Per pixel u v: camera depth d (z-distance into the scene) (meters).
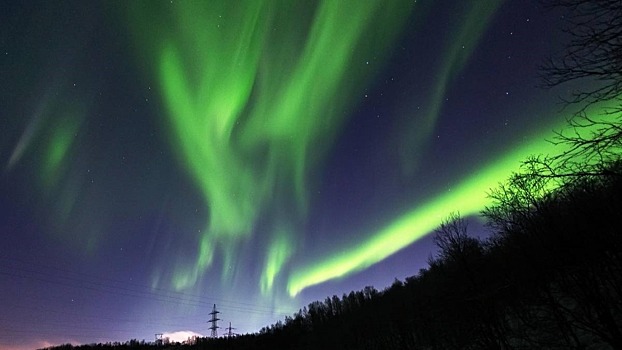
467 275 23.84
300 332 80.50
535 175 7.01
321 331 71.25
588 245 14.10
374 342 54.81
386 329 52.31
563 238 14.85
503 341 22.22
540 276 17.30
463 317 25.92
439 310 29.06
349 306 79.62
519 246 17.84
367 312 63.66
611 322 14.43
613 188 10.98
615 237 12.78
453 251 24.97
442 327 30.25
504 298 22.11
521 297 20.14
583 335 18.14
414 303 41.00
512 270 19.53
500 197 17.78
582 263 14.88
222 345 85.19
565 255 15.20
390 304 53.81
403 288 53.44
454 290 25.62
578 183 7.03
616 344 14.20
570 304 17.52
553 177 6.80
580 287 15.27
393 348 48.25
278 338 80.25
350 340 60.94
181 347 93.50
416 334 41.25
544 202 14.73
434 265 27.83
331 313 84.06
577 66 6.02
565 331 17.39
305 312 91.31
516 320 21.45
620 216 11.92
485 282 22.41
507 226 18.28
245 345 82.06
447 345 30.12
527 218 16.42
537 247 16.55
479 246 24.05
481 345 24.30
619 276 13.82
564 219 14.63
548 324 19.00
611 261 13.76
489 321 23.30
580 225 13.82
